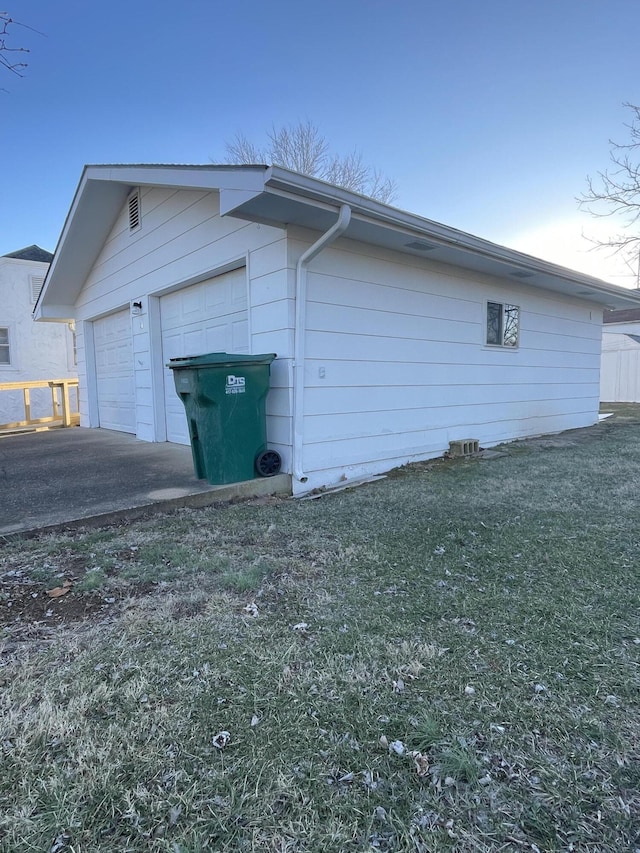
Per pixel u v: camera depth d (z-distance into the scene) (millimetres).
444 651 1970
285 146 19016
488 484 5000
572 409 9633
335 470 5277
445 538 3344
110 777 1365
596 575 2689
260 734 1530
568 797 1292
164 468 5289
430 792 1314
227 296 5695
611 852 1147
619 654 1940
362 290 5438
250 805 1277
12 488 4527
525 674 1817
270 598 2471
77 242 8039
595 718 1585
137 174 5363
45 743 1492
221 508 4191
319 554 3066
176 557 3000
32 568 2838
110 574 2758
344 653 1964
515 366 8031
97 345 9320
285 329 4719
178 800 1291
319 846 1168
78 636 2113
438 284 6441
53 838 1187
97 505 3910
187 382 4492
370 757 1433
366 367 5562
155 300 7039
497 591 2514
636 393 16875
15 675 1836
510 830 1203
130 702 1680
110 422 9023
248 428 4637
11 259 12789
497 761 1416
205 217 5719
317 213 4270
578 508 4031
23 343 13039
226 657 1943
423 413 6383
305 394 4930
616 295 9055
